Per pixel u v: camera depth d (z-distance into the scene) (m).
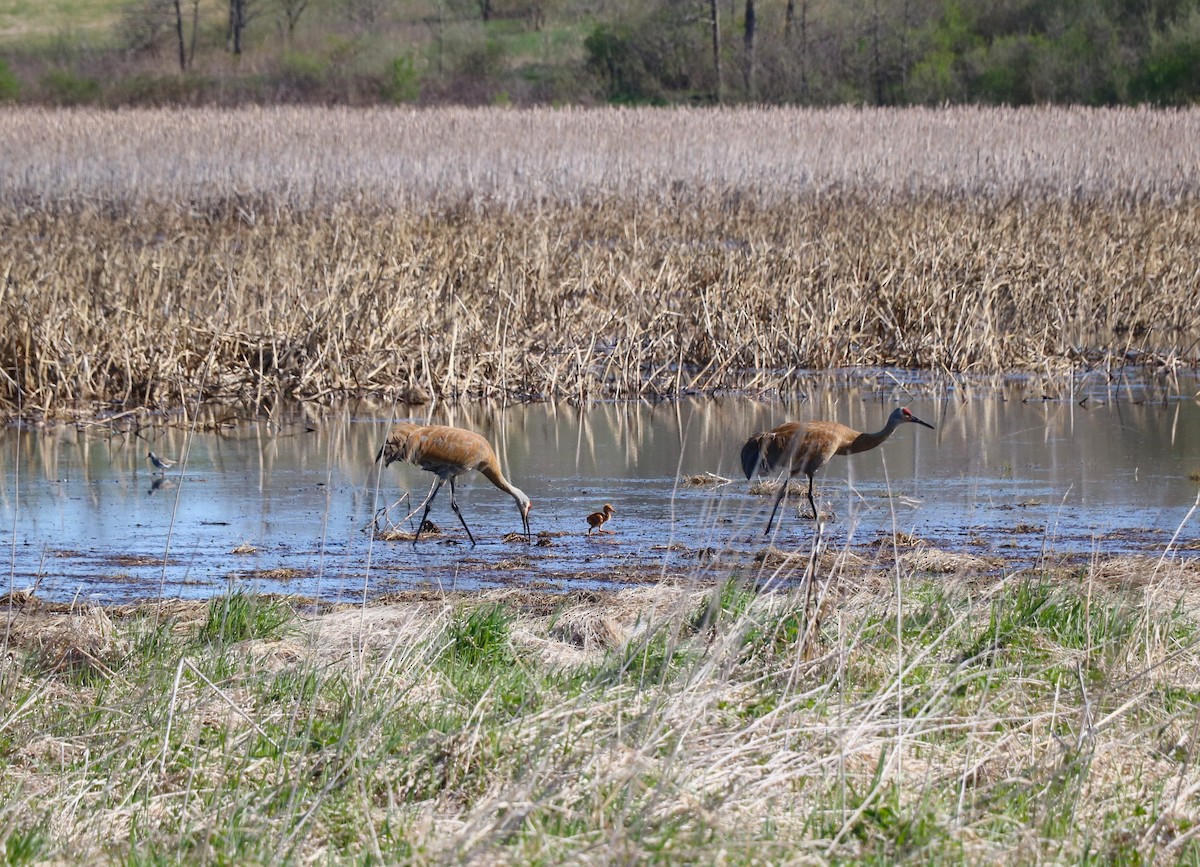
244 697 20.73
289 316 52.56
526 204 87.81
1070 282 58.66
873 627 22.61
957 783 17.23
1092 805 16.81
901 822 15.73
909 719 18.14
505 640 23.89
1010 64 185.25
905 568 28.97
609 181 94.00
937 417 46.09
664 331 54.66
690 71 199.88
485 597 27.23
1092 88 180.38
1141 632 22.75
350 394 50.03
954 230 69.06
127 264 60.06
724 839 14.73
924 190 91.44
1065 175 94.25
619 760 16.64
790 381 51.69
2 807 16.64
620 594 27.06
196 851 15.30
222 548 31.88
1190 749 17.27
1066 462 39.56
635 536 32.62
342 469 39.97
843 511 34.56
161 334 50.38
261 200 91.69
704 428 44.94
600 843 14.48
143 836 15.90
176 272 59.12
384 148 109.69
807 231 72.38
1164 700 19.88
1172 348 54.38
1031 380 51.69
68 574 29.69
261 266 60.53
